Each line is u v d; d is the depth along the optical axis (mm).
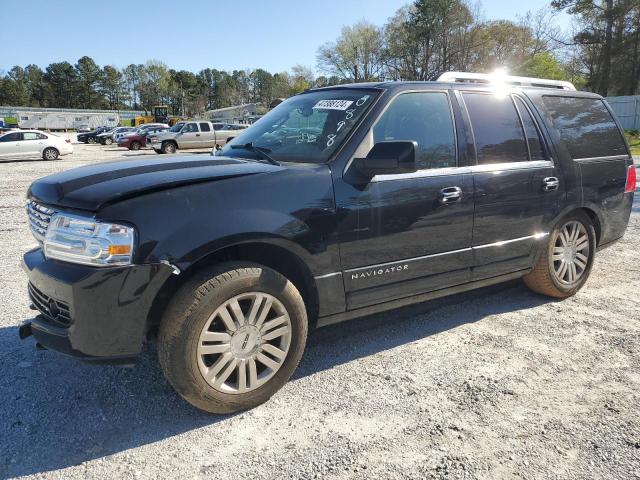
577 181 4305
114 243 2395
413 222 3295
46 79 124000
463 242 3602
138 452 2494
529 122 4094
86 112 83438
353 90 3580
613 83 45000
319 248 2932
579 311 4301
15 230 7590
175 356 2551
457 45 55906
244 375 2771
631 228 7383
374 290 3238
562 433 2619
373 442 2557
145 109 123000
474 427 2676
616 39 43062
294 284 3125
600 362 3395
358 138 3150
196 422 2748
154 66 119500
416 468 2361
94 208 2447
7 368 3301
